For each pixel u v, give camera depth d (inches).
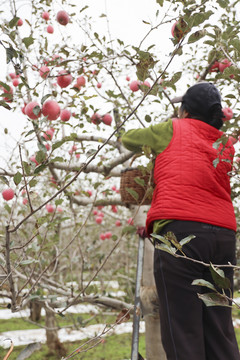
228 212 65.5
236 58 67.7
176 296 60.7
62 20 90.0
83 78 84.7
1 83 64.1
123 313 73.0
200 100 72.3
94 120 96.8
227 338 63.7
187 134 68.4
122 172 90.6
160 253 63.8
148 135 71.2
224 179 68.5
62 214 128.9
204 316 63.9
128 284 159.0
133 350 66.8
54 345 215.9
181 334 59.3
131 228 85.3
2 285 69.5
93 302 111.0
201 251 61.1
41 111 64.4
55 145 58.6
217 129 73.0
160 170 67.5
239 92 73.8
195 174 64.7
